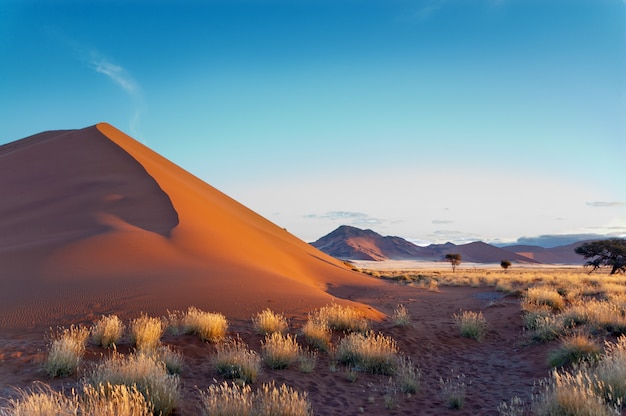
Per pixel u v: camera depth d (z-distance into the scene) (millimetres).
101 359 9469
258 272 22531
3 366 8703
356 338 11328
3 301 15336
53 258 20562
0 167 42406
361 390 8773
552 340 12391
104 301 15508
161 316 14141
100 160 43531
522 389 8844
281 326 12758
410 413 7543
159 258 22141
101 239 23375
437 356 12133
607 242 63406
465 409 7730
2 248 23719
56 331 12391
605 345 10641
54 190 36312
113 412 5523
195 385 8258
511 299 22203
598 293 23234
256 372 8914
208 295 16672
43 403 5621
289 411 6188
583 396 6184
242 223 43219
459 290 31469
